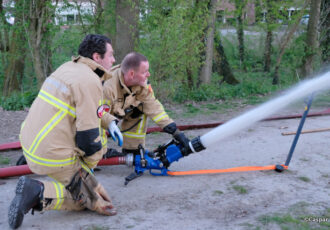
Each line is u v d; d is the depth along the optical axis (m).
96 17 10.86
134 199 3.12
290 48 13.44
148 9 8.34
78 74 2.45
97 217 2.76
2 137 5.67
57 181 2.60
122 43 8.46
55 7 9.97
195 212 2.86
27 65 13.71
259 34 17.66
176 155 3.50
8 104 8.11
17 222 2.44
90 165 2.66
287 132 5.48
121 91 3.34
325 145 4.84
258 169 3.83
